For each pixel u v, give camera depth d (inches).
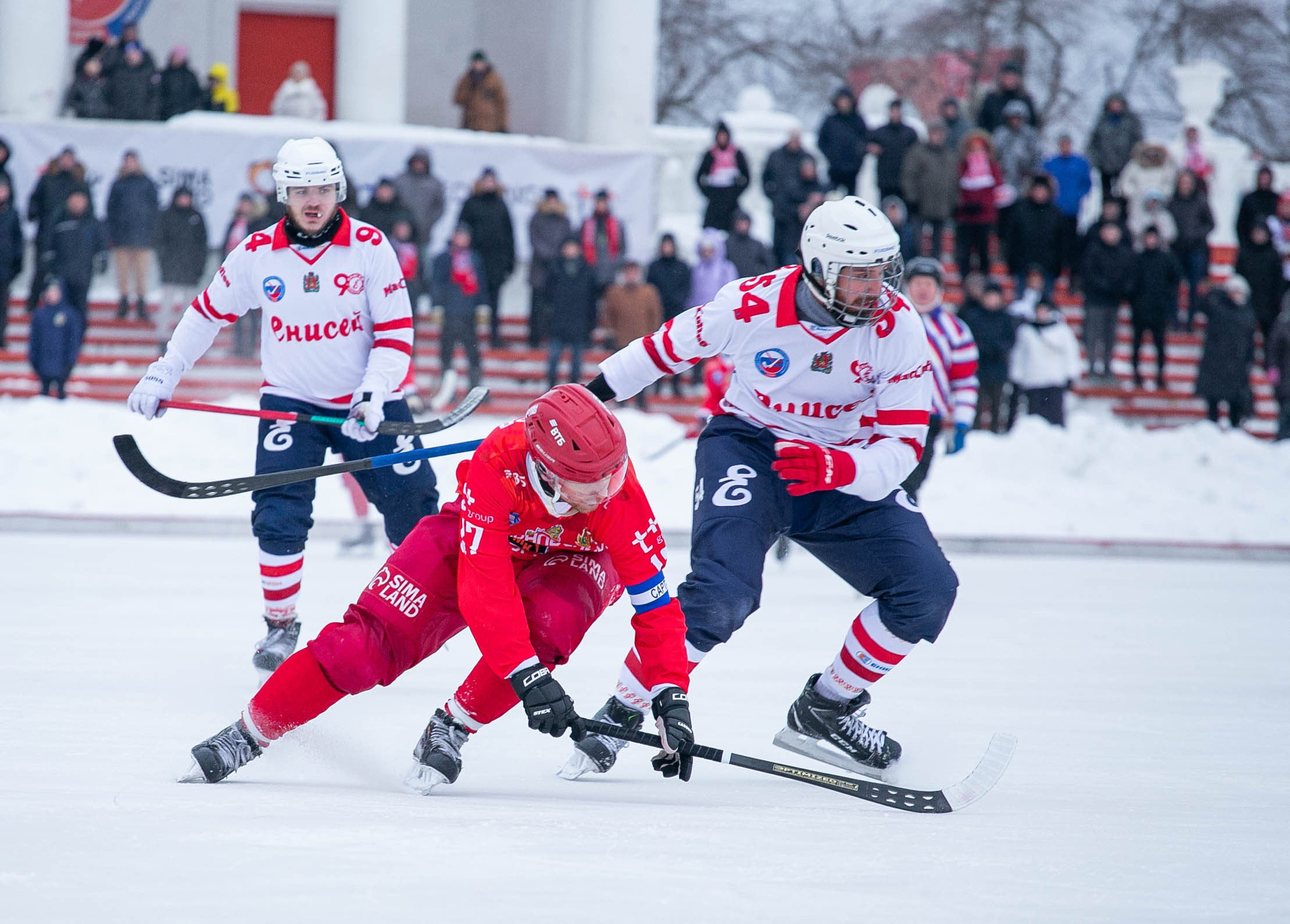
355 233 473.1
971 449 1246.9
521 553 314.8
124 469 1054.4
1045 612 726.5
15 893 220.4
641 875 242.7
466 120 1636.3
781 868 251.8
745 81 3061.0
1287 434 1473.9
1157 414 1544.0
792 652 570.6
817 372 358.9
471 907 219.8
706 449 369.1
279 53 1931.6
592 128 1690.5
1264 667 577.9
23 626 562.9
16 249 1347.2
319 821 275.0
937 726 431.8
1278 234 1560.0
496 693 315.6
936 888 242.2
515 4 1983.3
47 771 317.7
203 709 410.6
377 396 464.8
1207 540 1118.4
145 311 1434.5
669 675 305.6
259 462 475.8
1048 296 1434.5
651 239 1560.0
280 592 468.1
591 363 1481.3
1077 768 372.5
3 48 1603.1
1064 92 3056.1
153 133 1477.6
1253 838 292.7
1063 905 234.2
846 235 339.6
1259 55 3019.2
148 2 1820.9
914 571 353.1
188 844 253.0
